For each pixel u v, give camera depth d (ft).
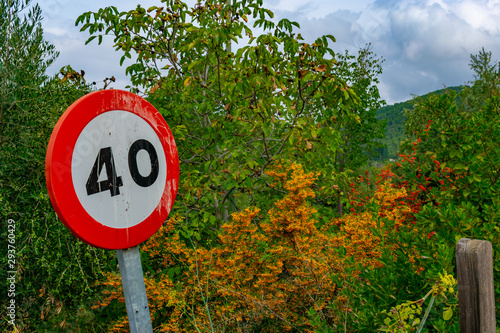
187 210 15.42
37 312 13.83
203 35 15.44
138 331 4.13
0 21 14.67
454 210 8.43
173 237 13.51
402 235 8.18
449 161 10.96
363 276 8.07
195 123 19.62
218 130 16.76
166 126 4.69
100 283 14.12
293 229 12.85
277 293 12.66
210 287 13.05
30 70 15.31
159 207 4.54
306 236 13.56
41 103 14.92
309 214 13.55
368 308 7.73
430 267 7.36
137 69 18.93
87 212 3.67
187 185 15.55
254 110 14.44
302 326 12.28
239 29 16.97
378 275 7.86
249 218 13.17
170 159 4.73
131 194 4.17
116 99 4.00
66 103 15.56
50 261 12.75
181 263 14.21
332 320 11.00
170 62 18.43
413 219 13.71
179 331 12.07
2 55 14.74
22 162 14.06
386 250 8.26
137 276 4.20
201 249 13.25
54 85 15.98
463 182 10.68
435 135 11.76
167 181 4.68
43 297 13.48
